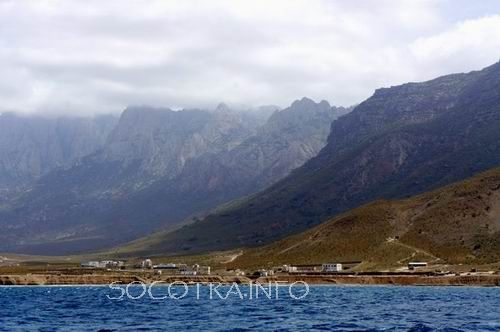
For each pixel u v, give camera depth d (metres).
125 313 133.25
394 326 104.88
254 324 109.25
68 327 108.00
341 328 102.56
